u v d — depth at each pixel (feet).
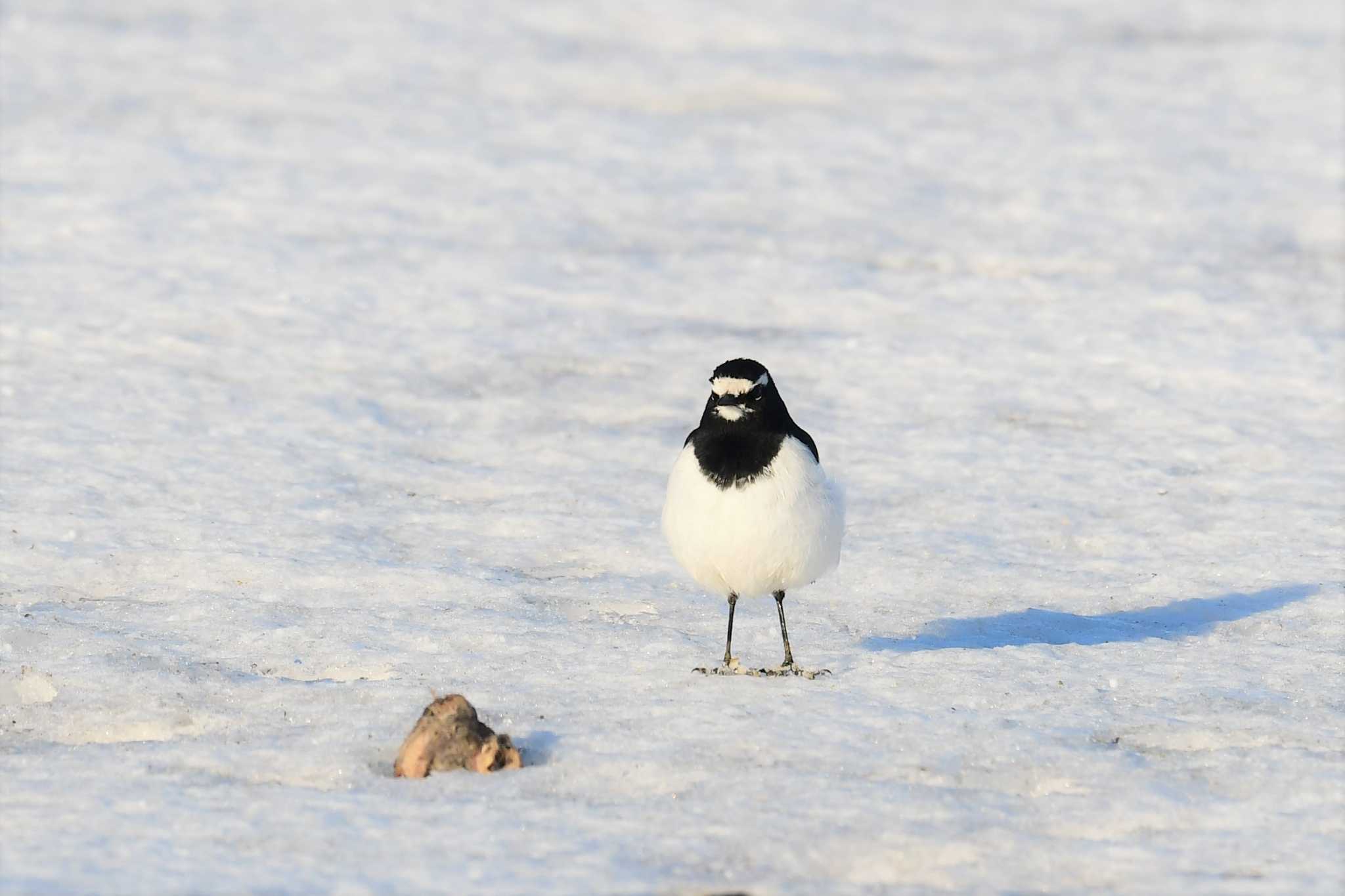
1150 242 74.49
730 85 105.40
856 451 50.29
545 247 73.41
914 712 29.14
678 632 34.73
